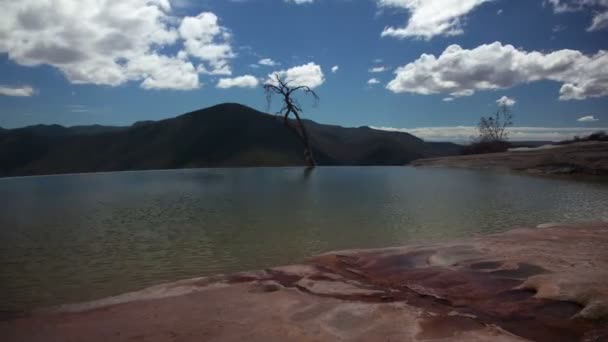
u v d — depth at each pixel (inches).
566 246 227.5
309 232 329.4
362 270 203.3
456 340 125.1
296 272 202.1
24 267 239.6
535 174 868.6
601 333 126.3
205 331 136.0
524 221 362.6
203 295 172.7
